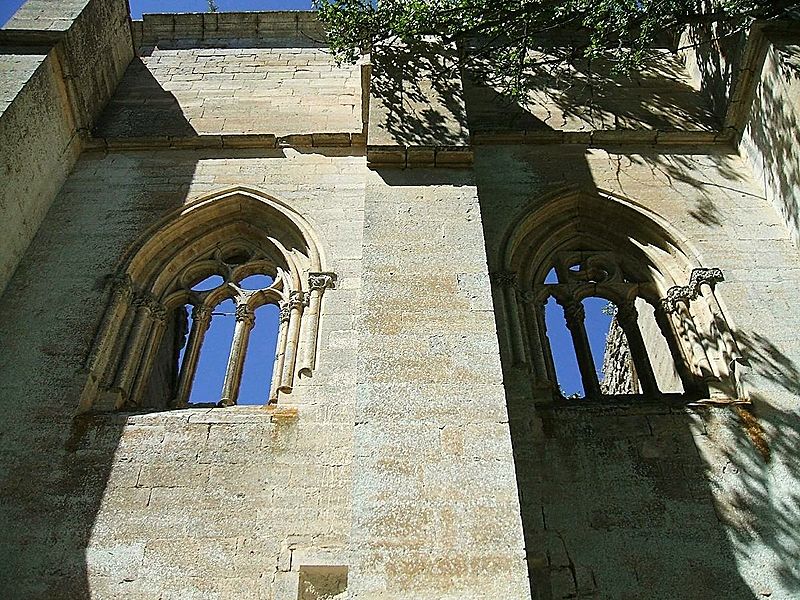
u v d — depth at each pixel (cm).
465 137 1068
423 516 609
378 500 620
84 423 851
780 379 893
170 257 1120
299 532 750
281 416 855
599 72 1504
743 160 1251
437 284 821
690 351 987
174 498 780
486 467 644
